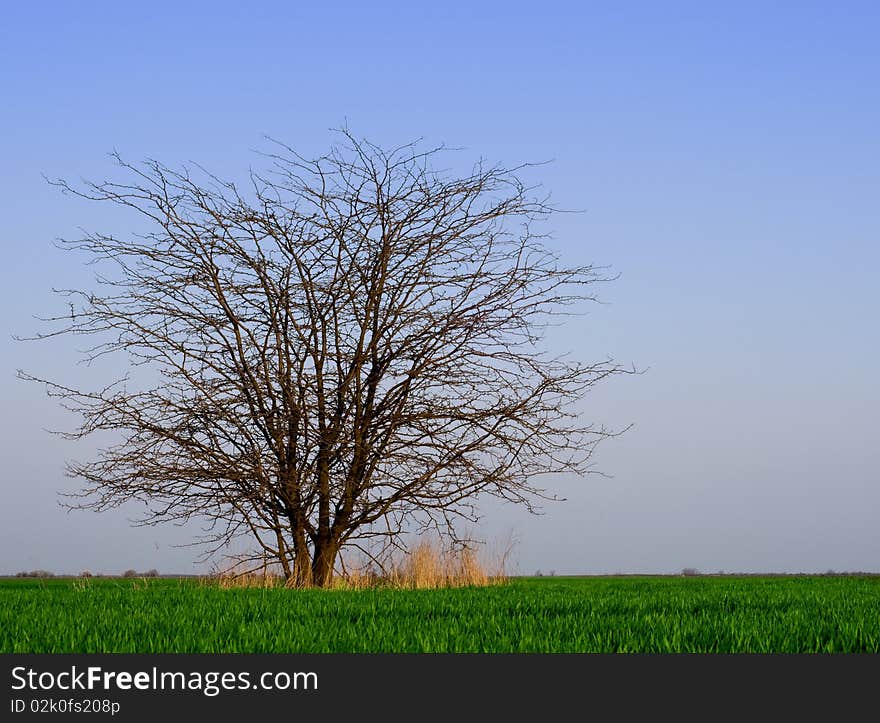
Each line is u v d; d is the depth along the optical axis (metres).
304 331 18.95
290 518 19.08
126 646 7.16
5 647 7.11
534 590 15.93
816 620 8.70
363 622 8.88
